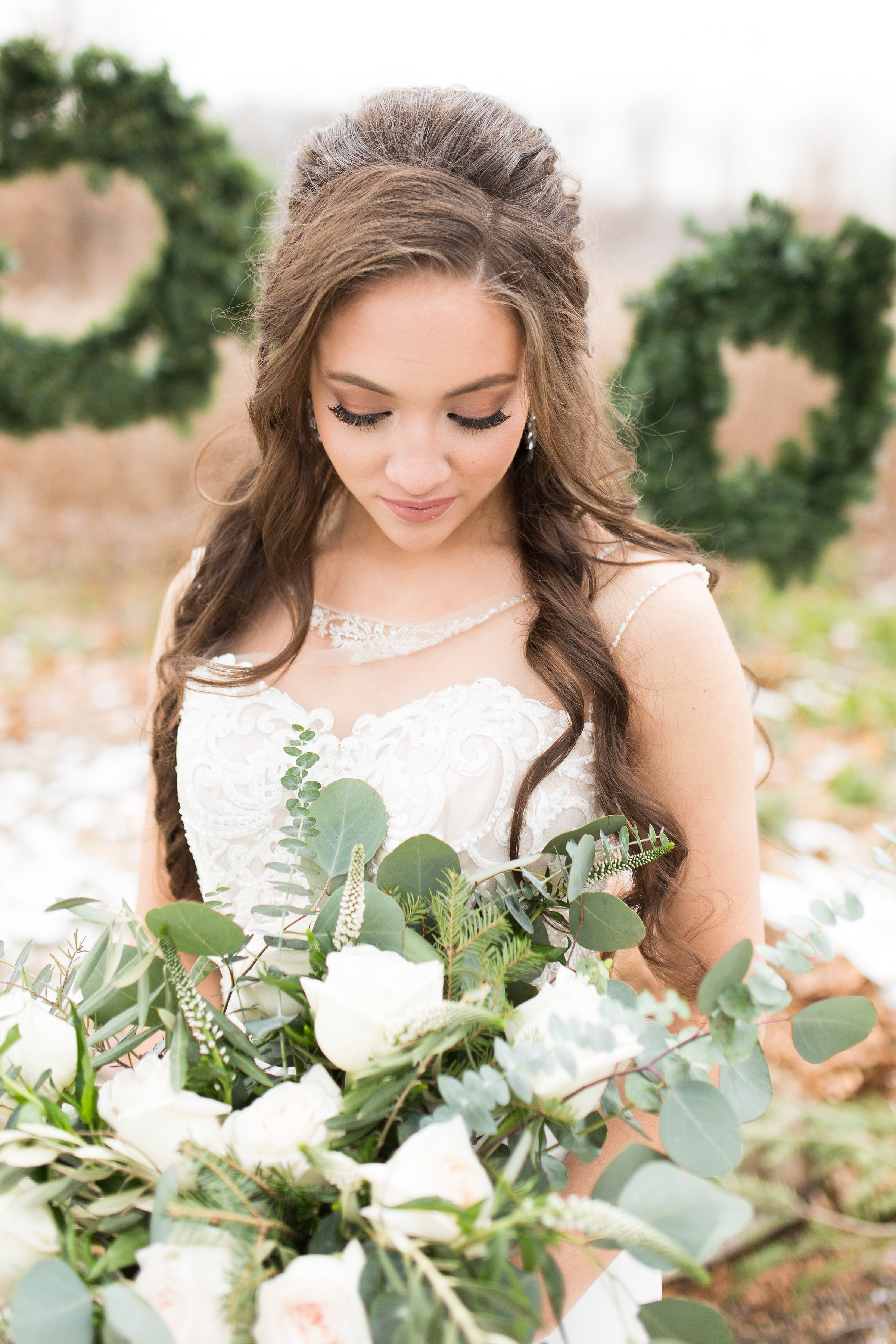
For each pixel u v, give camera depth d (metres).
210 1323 0.73
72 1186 0.84
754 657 5.56
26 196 8.80
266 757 1.39
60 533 7.77
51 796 4.41
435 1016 0.83
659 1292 1.36
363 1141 0.87
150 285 4.82
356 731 1.37
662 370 4.00
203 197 4.58
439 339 1.10
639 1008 0.82
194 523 1.97
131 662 5.97
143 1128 0.82
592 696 1.32
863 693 5.07
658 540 1.40
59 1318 0.75
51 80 4.23
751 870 1.33
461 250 1.09
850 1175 2.24
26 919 3.10
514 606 1.39
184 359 4.89
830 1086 2.37
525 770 1.32
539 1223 0.76
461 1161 0.77
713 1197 0.77
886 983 2.48
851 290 3.97
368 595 1.46
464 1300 0.75
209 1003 0.95
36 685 5.66
